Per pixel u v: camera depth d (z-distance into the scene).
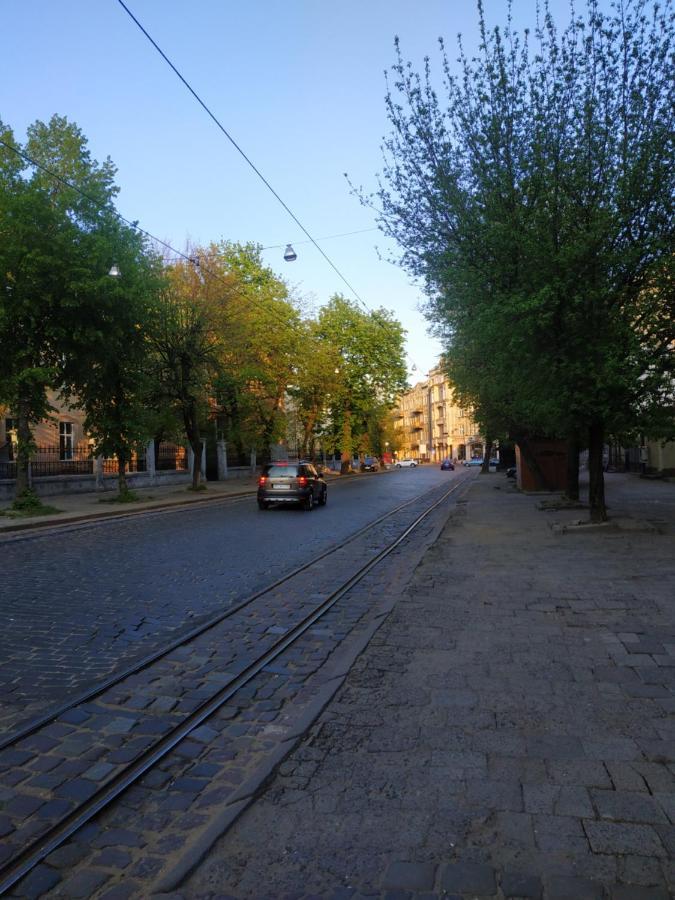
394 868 2.66
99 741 4.05
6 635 6.35
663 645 5.46
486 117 11.59
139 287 18.94
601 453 12.75
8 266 16.67
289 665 5.58
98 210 18.94
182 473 36.59
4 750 3.92
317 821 3.03
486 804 3.11
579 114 11.09
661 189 10.98
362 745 3.79
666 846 2.74
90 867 2.80
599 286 10.98
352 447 52.12
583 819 2.96
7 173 17.03
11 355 17.64
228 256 40.09
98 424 22.33
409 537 13.95
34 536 13.94
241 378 30.34
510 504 20.23
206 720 4.39
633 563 9.09
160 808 3.28
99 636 6.36
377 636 6.00
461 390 22.52
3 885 2.67
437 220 12.62
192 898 2.54
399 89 12.02
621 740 3.75
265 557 11.16
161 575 9.48
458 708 4.29
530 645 5.59
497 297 11.59
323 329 47.16
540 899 2.45
